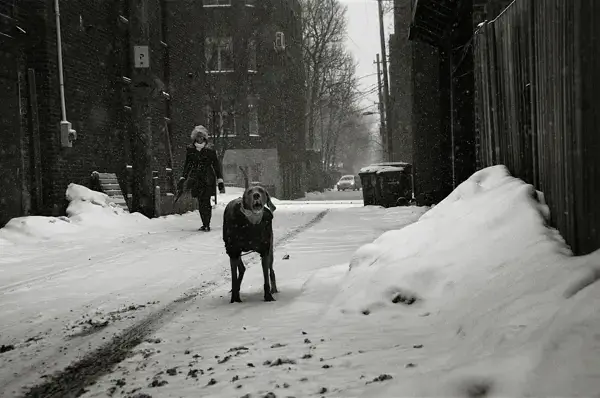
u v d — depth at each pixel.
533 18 5.87
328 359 4.05
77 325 5.68
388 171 21.66
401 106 50.66
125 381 3.96
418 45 18.67
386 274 5.59
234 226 6.30
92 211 14.62
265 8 44.16
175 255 10.24
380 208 20.34
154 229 14.80
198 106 26.47
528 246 5.09
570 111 4.78
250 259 9.61
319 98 60.12
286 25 48.06
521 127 6.55
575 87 4.63
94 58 16.80
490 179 6.88
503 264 5.02
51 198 14.52
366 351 4.16
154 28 20.56
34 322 5.84
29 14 14.27
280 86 45.16
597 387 2.55
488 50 7.96
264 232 6.37
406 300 5.25
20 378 4.17
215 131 38.41
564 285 3.98
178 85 23.28
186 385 3.75
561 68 4.98
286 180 48.69
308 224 14.92
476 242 5.56
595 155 4.36
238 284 6.53
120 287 7.57
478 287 4.85
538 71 5.73
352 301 5.47
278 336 4.87
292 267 8.60
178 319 5.79
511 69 6.83
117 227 14.44
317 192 63.25
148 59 17.97
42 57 14.36
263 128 45.00
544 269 4.48
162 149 21.08
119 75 18.36
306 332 4.92
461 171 11.32
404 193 21.78
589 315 3.14
